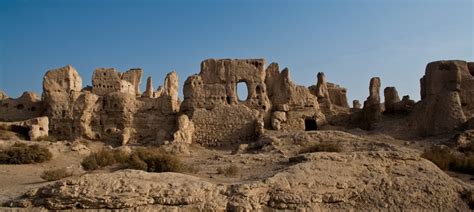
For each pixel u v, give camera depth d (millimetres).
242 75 49375
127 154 26875
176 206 15555
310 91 54562
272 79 51156
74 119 46875
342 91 56500
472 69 46906
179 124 44125
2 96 53562
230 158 28594
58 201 14836
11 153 27297
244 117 46438
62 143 33812
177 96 55250
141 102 48656
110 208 15008
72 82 49688
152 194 15523
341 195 17297
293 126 47719
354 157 19188
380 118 46781
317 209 16641
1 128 43094
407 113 47594
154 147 39750
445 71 43812
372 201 17344
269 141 35219
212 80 49031
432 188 17969
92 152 30922
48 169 25312
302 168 17781
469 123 38750
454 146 33312
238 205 15750
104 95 49000
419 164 19609
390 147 30922
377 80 48812
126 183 15445
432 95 43438
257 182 16656
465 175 23844
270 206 16328
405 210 17062
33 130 42000
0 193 16906
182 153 36781
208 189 16188
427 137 40438
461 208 17422
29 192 15516
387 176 18531
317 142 34125
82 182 15180
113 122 47562
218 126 46125
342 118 50469
